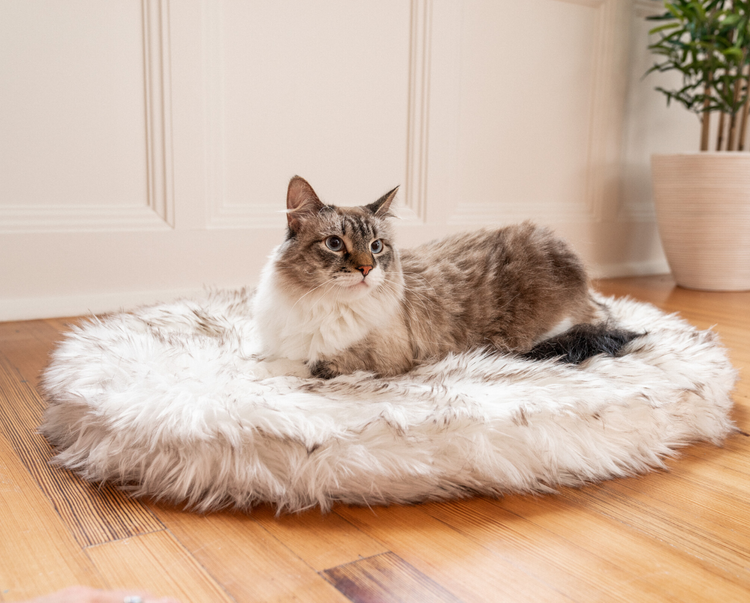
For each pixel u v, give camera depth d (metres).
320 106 2.64
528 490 1.06
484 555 0.87
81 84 2.21
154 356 1.30
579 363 1.42
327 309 1.31
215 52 2.39
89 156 2.26
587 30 3.28
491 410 1.09
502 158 3.15
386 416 1.05
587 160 3.44
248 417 1.03
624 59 3.42
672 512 1.00
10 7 2.06
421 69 2.81
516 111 3.14
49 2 2.11
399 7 2.73
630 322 1.80
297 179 1.31
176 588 0.78
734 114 3.26
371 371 1.35
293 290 1.33
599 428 1.13
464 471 1.03
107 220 2.31
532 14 3.08
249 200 2.57
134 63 2.28
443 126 2.90
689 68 3.22
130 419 1.04
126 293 2.36
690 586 0.80
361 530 0.93
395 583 0.80
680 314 2.55
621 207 3.61
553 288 1.53
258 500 1.00
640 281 3.44
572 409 1.12
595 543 0.90
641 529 0.94
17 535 0.89
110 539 0.89
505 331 1.50
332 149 2.70
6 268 2.17
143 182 2.37
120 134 2.30
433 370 1.32
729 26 3.05
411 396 1.15
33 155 2.17
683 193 3.10
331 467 0.99
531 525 0.95
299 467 0.99
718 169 2.98
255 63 2.48
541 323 1.53
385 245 1.38
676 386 1.27
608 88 3.38
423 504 1.02
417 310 1.41
